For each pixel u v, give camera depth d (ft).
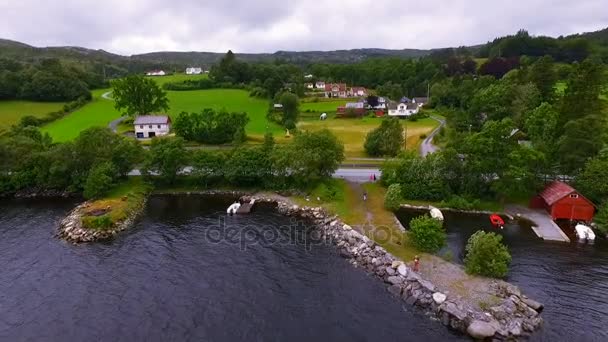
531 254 167.73
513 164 213.87
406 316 128.06
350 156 314.14
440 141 349.61
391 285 144.46
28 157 250.57
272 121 467.93
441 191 225.15
